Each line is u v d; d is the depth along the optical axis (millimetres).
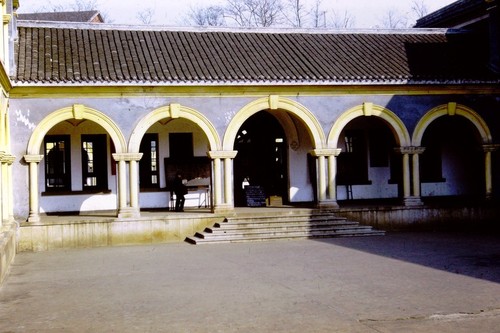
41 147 23469
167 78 20328
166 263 16406
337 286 12969
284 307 11180
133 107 20672
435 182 26266
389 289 12570
